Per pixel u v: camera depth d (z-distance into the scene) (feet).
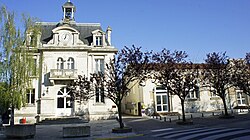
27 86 54.90
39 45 83.51
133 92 106.42
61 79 81.66
